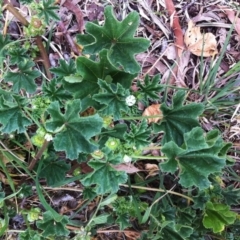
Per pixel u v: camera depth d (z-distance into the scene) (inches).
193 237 14.0
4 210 13.2
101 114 12.1
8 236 14.4
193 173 11.5
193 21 16.2
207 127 15.8
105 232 15.1
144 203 14.5
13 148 14.2
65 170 13.7
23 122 11.6
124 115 13.6
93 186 14.7
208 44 16.0
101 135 12.6
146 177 15.3
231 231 15.1
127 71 11.5
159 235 13.0
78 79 11.5
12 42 13.6
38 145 12.3
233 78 16.0
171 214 13.7
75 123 10.9
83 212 15.1
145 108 15.3
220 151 12.1
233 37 16.3
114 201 13.7
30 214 13.5
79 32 15.6
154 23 16.0
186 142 11.0
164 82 15.9
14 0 15.3
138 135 11.7
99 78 11.4
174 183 15.4
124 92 11.4
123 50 11.5
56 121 10.8
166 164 11.4
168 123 12.8
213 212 13.8
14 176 14.5
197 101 15.7
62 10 15.5
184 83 15.9
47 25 14.4
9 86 14.9
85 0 15.7
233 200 14.4
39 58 15.0
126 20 11.0
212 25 16.3
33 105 11.9
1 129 11.6
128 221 13.7
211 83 15.4
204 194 13.9
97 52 11.6
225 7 16.4
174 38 15.9
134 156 11.8
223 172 15.7
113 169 11.7
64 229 12.7
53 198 15.0
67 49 15.5
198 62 16.1
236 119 15.9
